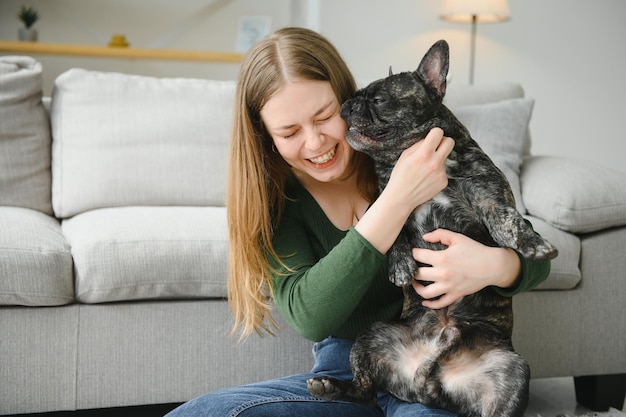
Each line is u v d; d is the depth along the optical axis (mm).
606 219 2617
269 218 1851
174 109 3051
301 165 1791
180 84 3141
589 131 5602
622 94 5582
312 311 1687
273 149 1899
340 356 1915
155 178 2949
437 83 1780
